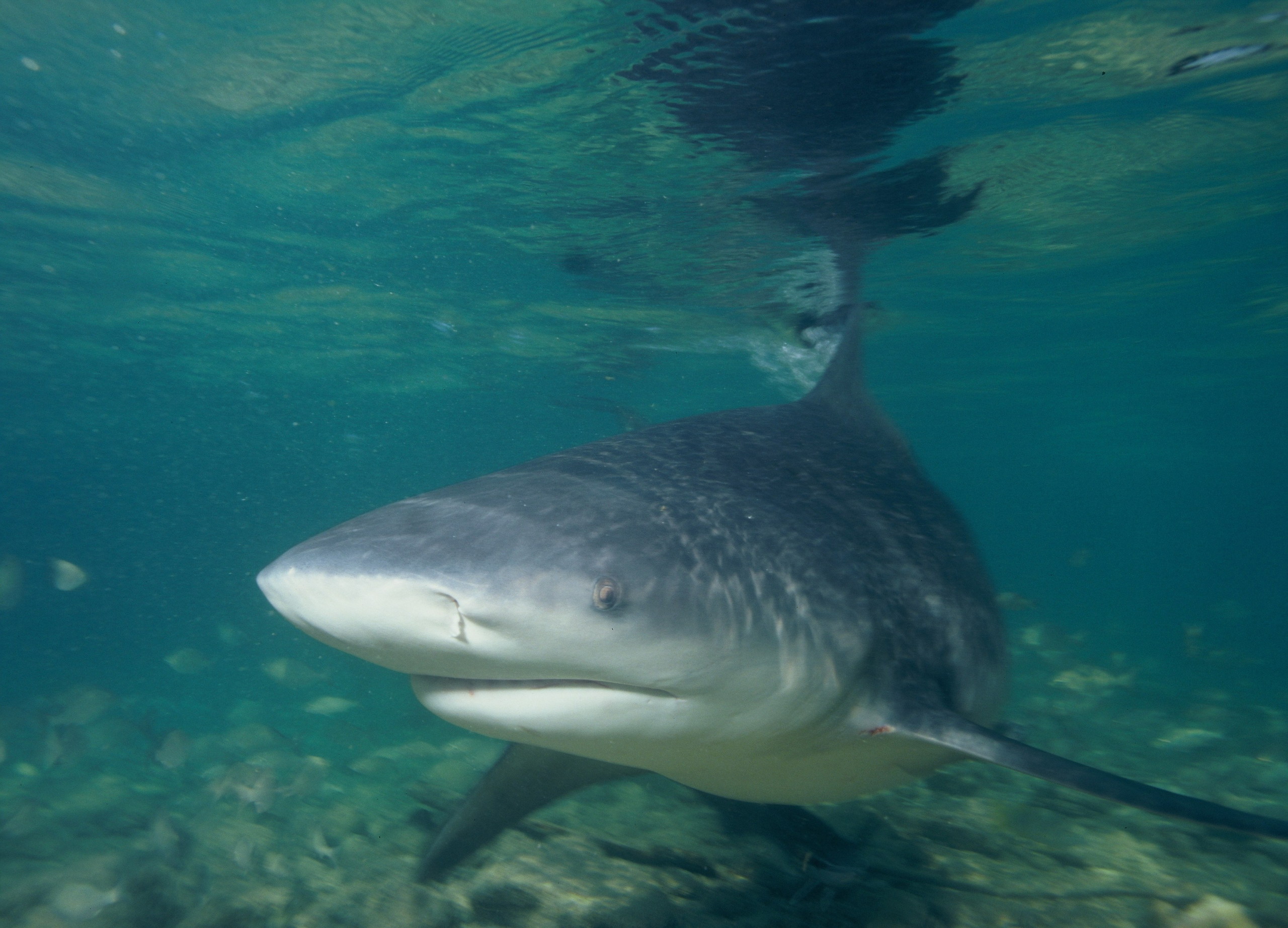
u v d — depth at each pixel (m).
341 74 8.25
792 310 14.64
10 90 8.73
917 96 7.60
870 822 4.91
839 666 2.41
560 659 1.91
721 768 2.53
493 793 3.14
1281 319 17.69
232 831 5.18
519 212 11.29
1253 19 6.52
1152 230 11.77
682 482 2.60
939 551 3.23
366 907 3.74
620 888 3.85
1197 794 6.76
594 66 7.54
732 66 7.23
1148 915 3.52
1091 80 7.38
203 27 7.59
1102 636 25.89
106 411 34.44
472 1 6.87
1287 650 26.05
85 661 27.77
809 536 2.61
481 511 2.15
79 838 5.16
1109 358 21.50
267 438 43.91
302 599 1.85
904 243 11.66
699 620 2.06
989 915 3.53
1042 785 5.89
